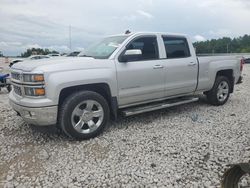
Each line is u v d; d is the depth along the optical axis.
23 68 4.37
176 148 4.12
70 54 6.29
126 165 3.60
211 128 5.09
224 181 2.49
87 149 4.18
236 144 4.23
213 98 6.85
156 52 5.57
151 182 3.16
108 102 4.98
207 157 3.79
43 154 3.95
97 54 5.28
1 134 4.92
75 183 3.18
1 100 8.79
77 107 4.41
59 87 4.20
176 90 5.94
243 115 6.01
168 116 6.01
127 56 4.90
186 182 3.15
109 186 3.10
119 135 4.77
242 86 10.87
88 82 4.50
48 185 3.15
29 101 4.18
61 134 4.86
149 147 4.19
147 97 5.45
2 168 3.61
